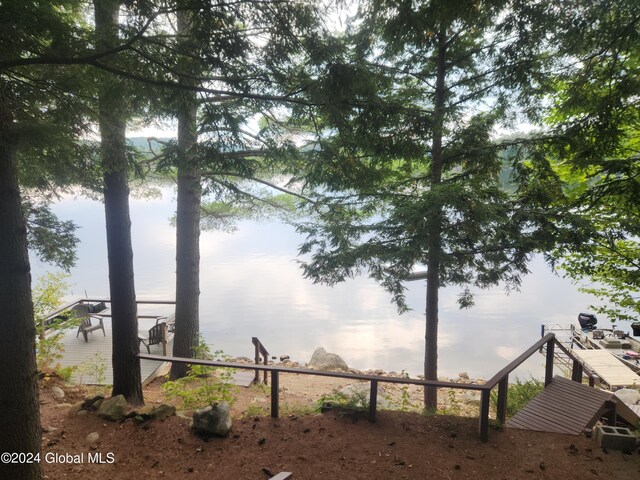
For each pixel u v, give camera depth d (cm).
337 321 2080
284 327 1995
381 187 751
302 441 477
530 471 428
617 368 914
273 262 3497
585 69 568
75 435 486
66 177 479
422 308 2323
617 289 843
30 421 364
